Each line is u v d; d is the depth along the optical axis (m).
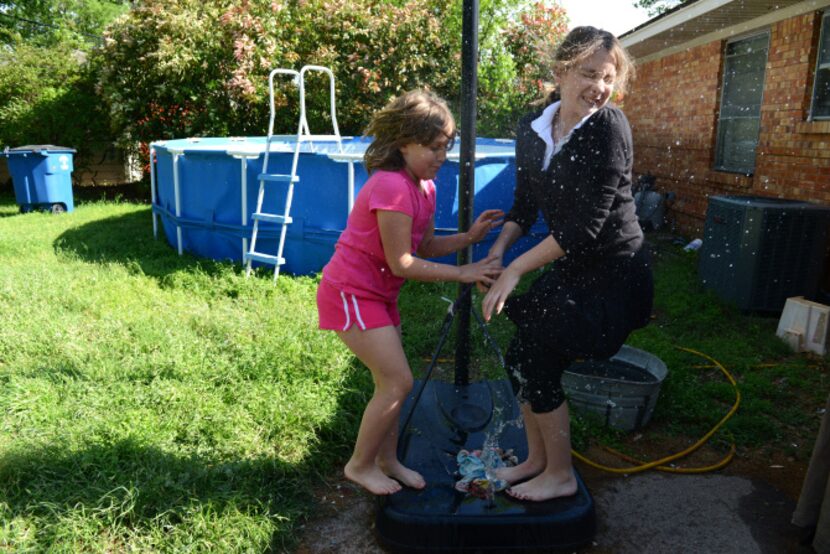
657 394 3.17
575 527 2.24
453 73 11.23
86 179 14.59
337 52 11.09
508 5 12.22
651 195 8.71
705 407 3.38
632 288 2.21
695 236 8.04
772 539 2.38
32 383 3.25
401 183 2.11
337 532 2.41
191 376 3.42
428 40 11.12
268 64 10.47
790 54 6.12
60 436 2.79
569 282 2.21
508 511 2.25
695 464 2.92
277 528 2.33
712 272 5.43
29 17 20.16
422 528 2.21
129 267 6.04
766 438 3.15
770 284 4.97
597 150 2.00
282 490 2.57
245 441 2.84
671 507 2.59
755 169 6.68
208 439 2.88
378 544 2.34
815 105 5.83
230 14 10.48
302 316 4.58
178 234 6.61
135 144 11.75
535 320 2.21
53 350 3.80
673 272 6.18
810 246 4.95
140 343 3.96
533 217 2.53
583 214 2.04
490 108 11.22
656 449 3.05
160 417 3.01
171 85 10.91
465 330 3.11
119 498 2.38
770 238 4.89
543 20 11.30
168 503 2.37
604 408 3.13
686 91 8.46
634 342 4.30
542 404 2.23
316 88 11.01
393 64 11.04
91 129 13.29
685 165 8.46
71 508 2.33
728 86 7.54
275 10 10.73
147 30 10.94
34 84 12.79
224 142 8.78
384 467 2.42
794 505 2.60
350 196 5.62
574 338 2.14
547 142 2.18
